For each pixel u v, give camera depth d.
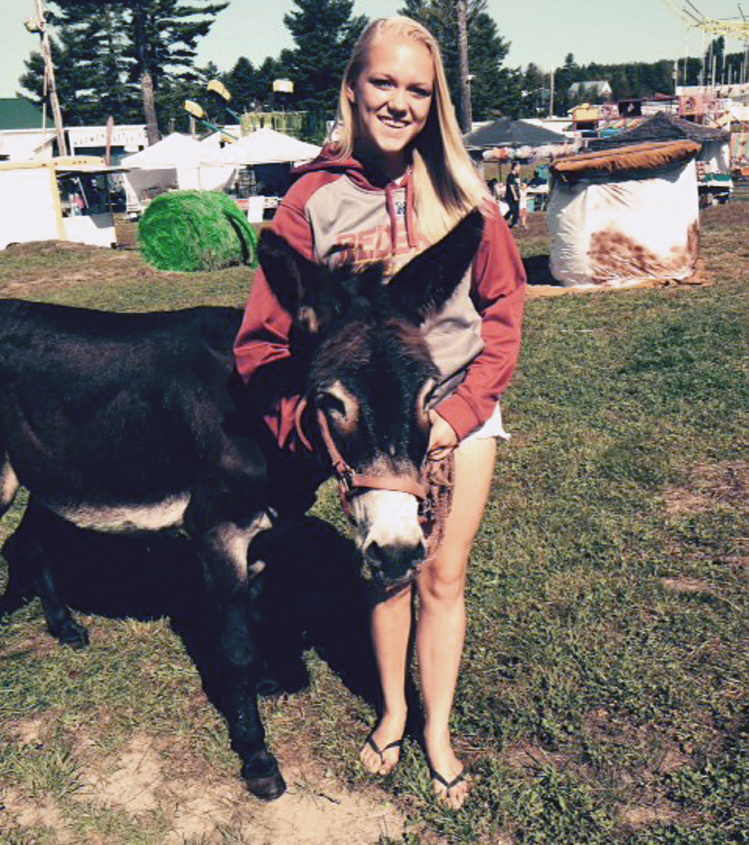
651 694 3.08
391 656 2.75
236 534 2.80
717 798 2.59
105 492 3.14
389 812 2.66
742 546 4.08
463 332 2.33
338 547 4.38
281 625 3.69
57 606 3.66
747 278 10.84
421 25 2.22
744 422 5.60
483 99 71.38
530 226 20.81
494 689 3.15
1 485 3.38
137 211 34.03
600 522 4.34
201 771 2.88
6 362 3.20
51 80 33.88
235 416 2.74
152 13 51.84
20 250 19.89
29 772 2.89
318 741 2.99
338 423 2.04
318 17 64.38
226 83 81.50
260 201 31.03
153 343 2.98
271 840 2.58
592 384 6.59
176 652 3.53
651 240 10.70
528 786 2.68
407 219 2.33
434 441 2.22
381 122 2.23
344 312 2.14
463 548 2.52
